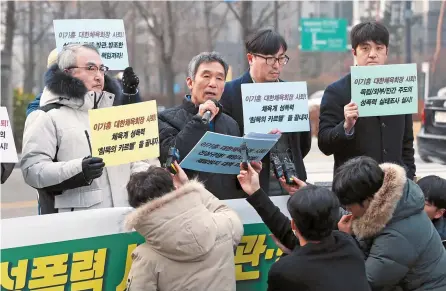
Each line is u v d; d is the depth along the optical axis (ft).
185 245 9.21
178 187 9.91
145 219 9.20
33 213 29.63
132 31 73.26
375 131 13.70
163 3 68.80
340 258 9.14
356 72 12.95
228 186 12.64
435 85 70.85
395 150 13.94
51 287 9.94
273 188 13.47
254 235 11.53
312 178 20.86
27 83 65.31
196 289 9.39
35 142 11.29
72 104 11.54
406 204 9.72
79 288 10.18
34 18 64.18
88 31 14.19
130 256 10.53
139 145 10.85
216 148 10.80
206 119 11.68
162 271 9.36
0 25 51.39
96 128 10.35
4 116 10.32
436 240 9.98
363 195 9.61
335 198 9.32
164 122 12.61
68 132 11.46
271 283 9.27
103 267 10.35
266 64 13.46
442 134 35.47
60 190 11.30
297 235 9.59
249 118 12.16
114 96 12.14
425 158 36.81
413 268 9.87
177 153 11.37
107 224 10.32
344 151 13.94
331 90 14.02
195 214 9.35
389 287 10.05
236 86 13.92
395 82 13.19
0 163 11.23
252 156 11.16
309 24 67.77
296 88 12.50
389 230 9.73
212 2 70.95
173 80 69.56
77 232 10.08
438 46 71.31
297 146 13.58
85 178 10.56
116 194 11.73
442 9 71.15
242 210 11.39
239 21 64.85
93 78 11.78
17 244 9.61
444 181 11.69
